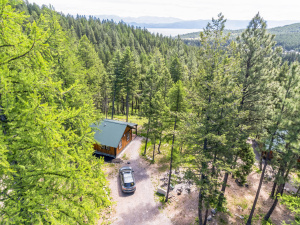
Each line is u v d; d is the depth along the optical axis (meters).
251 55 17.02
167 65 69.25
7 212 5.59
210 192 13.57
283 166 16.11
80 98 13.72
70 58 15.04
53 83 6.27
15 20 5.70
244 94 17.20
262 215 18.78
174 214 17.52
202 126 13.43
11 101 5.33
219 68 13.20
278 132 14.68
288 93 14.38
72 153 7.19
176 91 19.53
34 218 5.76
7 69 5.33
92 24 121.06
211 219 17.48
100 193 8.50
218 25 12.54
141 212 17.30
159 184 21.45
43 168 6.15
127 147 29.53
